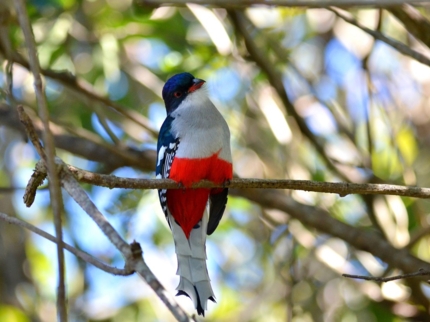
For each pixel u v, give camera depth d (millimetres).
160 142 8492
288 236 12195
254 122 13234
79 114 13234
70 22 11523
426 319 10648
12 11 10414
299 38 13695
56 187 4629
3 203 13359
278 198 10820
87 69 13203
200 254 7824
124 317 12688
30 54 4762
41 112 4719
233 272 13688
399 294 10953
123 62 12844
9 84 9805
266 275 13398
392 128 11969
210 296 7109
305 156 12461
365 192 6785
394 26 13117
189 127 7961
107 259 12805
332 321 12375
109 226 4859
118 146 11312
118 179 6363
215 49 11852
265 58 11305
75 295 12688
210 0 7582
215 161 7824
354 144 12070
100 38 11930
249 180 6809
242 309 13109
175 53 11961
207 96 8508
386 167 12273
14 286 12883
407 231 11266
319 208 10797
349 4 7293
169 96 8875
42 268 13312
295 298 12477
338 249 12664
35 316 12555
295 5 7500
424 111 13555
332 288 12688
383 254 10336
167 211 8117
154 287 4262
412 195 6777
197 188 7930
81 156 11609
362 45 12992
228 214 13453
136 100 13539
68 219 12594
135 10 11266
